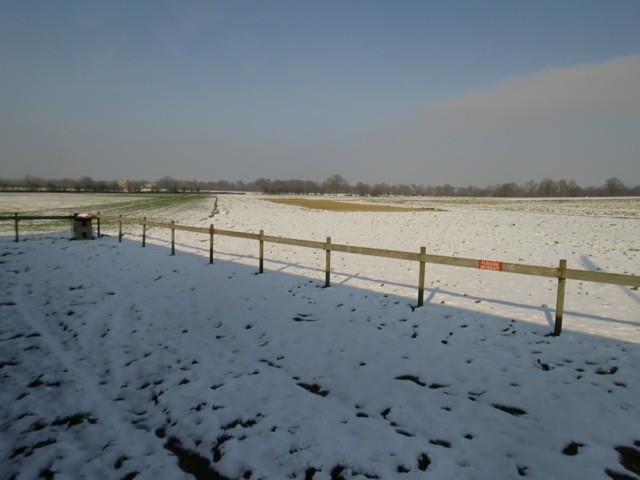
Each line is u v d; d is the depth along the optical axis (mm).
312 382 5523
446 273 11773
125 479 3750
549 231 21344
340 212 40000
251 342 6887
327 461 3883
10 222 27750
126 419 4746
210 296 9469
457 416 4598
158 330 7477
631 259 13672
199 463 3967
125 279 11078
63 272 11898
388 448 4047
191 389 5355
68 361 6246
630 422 4316
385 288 10062
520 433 4227
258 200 77562
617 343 6445
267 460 3938
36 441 4328
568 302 8773
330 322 7691
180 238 19406
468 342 6629
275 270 12109
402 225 26062
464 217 31891
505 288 10039
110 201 61750
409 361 6027
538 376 5422
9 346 6777
